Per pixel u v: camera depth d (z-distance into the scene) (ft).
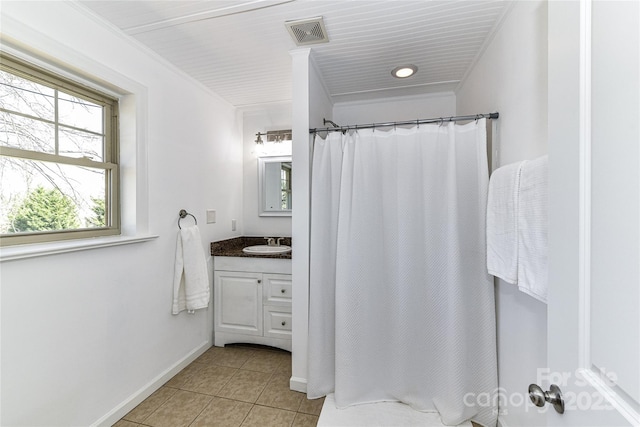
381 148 5.36
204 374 6.54
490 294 4.77
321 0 4.33
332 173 5.65
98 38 4.73
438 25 4.96
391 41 5.46
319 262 5.60
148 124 5.75
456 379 4.77
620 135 1.41
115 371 5.04
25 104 4.04
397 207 5.31
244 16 4.75
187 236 6.70
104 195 5.26
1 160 3.82
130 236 5.40
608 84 1.51
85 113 4.92
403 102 8.28
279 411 5.30
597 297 1.57
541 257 3.09
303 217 5.82
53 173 4.44
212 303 7.95
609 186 1.49
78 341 4.41
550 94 2.06
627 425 1.32
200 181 7.51
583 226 1.68
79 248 4.31
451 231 4.84
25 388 3.75
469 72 6.56
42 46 3.88
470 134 4.92
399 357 5.35
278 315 7.49
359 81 7.20
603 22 1.55
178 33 5.22
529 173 3.33
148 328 5.79
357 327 5.38
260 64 6.43
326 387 5.66
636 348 1.30
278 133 9.00
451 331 4.82
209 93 7.91
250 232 9.57
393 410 5.21
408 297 5.29
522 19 3.95
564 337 1.85
